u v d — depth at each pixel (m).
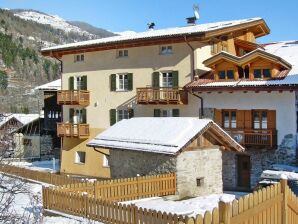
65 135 34.12
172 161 20.80
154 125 23.75
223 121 26.78
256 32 34.44
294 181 19.73
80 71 34.53
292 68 26.00
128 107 31.42
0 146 8.26
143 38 29.33
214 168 22.55
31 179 27.81
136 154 22.66
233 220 8.59
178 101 27.98
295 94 24.11
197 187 21.62
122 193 18.97
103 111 33.00
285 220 10.80
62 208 16.41
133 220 13.40
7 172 8.95
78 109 34.97
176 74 28.89
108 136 24.75
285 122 24.36
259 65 25.67
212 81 27.19
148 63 30.39
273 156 24.75
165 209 17.48
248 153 25.59
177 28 34.09
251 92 25.52
